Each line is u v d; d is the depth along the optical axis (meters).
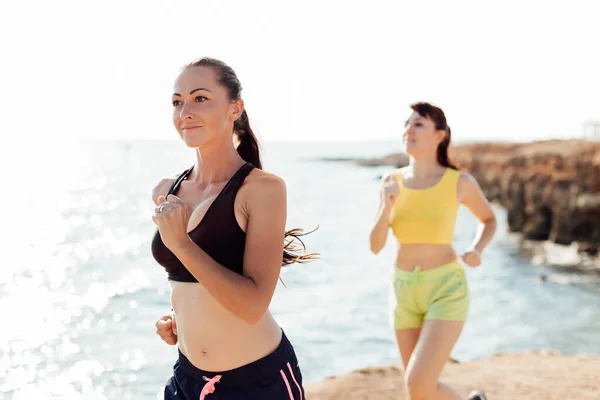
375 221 4.20
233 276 2.12
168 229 2.05
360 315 12.76
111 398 7.33
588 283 19.81
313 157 172.50
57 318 11.17
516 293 17.89
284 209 2.28
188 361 2.44
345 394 5.50
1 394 7.43
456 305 3.89
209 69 2.32
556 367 6.04
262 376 2.33
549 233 29.38
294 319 12.48
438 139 4.18
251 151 2.66
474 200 4.23
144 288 14.00
